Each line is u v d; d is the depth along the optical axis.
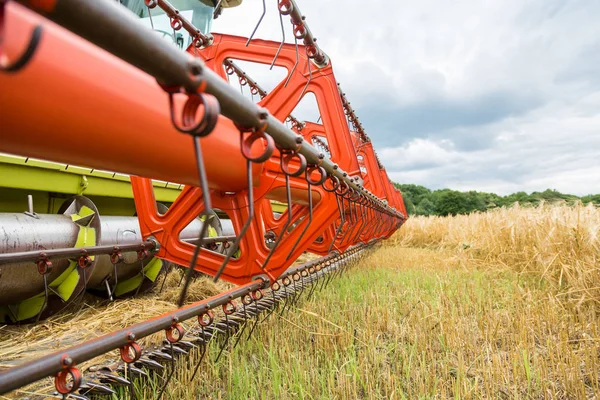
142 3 5.11
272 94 4.09
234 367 2.67
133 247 3.34
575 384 2.54
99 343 1.56
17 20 0.53
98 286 4.40
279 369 2.61
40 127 0.92
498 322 3.52
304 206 3.91
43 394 2.14
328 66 4.02
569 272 5.09
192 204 3.40
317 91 4.04
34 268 3.24
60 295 3.54
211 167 1.91
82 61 0.97
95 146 1.12
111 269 4.25
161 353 2.33
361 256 8.38
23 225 3.17
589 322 3.83
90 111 1.01
